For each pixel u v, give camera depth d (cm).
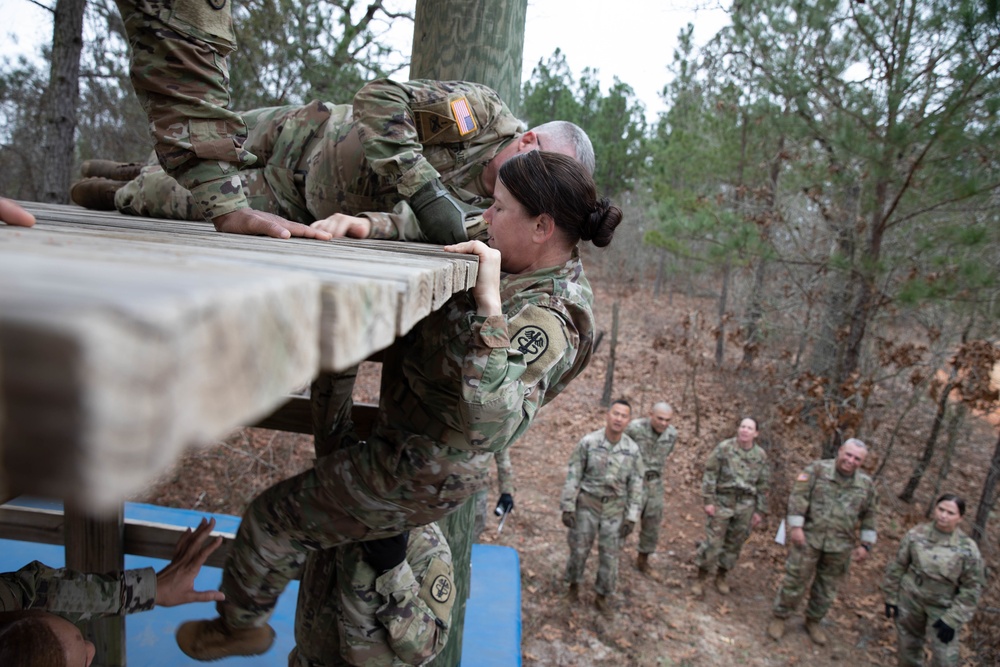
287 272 49
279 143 228
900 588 557
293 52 709
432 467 159
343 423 211
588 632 596
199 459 722
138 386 26
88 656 159
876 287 798
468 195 214
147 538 268
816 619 612
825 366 1018
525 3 272
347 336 47
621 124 2686
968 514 921
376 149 188
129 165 276
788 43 747
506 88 269
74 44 637
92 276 36
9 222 95
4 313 24
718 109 1043
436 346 154
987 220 691
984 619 649
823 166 833
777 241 1000
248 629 175
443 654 303
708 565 665
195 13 147
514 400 135
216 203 148
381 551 182
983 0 570
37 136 859
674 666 563
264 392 37
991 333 841
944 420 1065
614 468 606
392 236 183
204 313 31
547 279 159
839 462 597
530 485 887
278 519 168
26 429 24
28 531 276
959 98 611
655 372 1401
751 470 661
